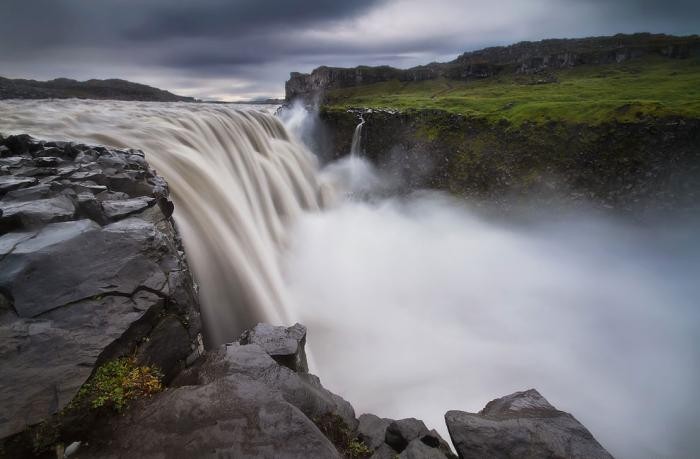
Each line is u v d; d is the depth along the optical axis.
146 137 22.77
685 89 55.47
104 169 13.07
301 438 6.62
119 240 8.95
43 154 13.59
